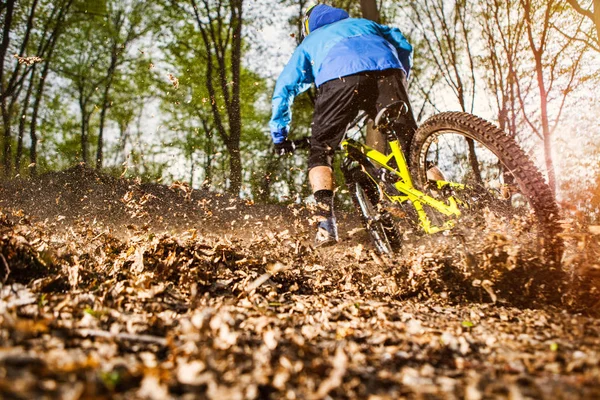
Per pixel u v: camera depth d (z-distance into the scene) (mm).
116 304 2117
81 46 21078
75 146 22641
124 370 1318
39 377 1203
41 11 19344
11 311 1831
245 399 1213
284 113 4035
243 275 2889
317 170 3709
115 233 4145
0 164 17953
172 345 1561
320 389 1269
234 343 1611
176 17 19219
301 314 2271
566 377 1433
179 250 2982
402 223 3631
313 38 3871
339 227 6934
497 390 1320
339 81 3645
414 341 1813
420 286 2807
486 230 2727
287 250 3531
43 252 2658
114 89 21219
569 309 2410
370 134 7059
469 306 2561
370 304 2492
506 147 2775
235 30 17594
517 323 2180
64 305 1969
